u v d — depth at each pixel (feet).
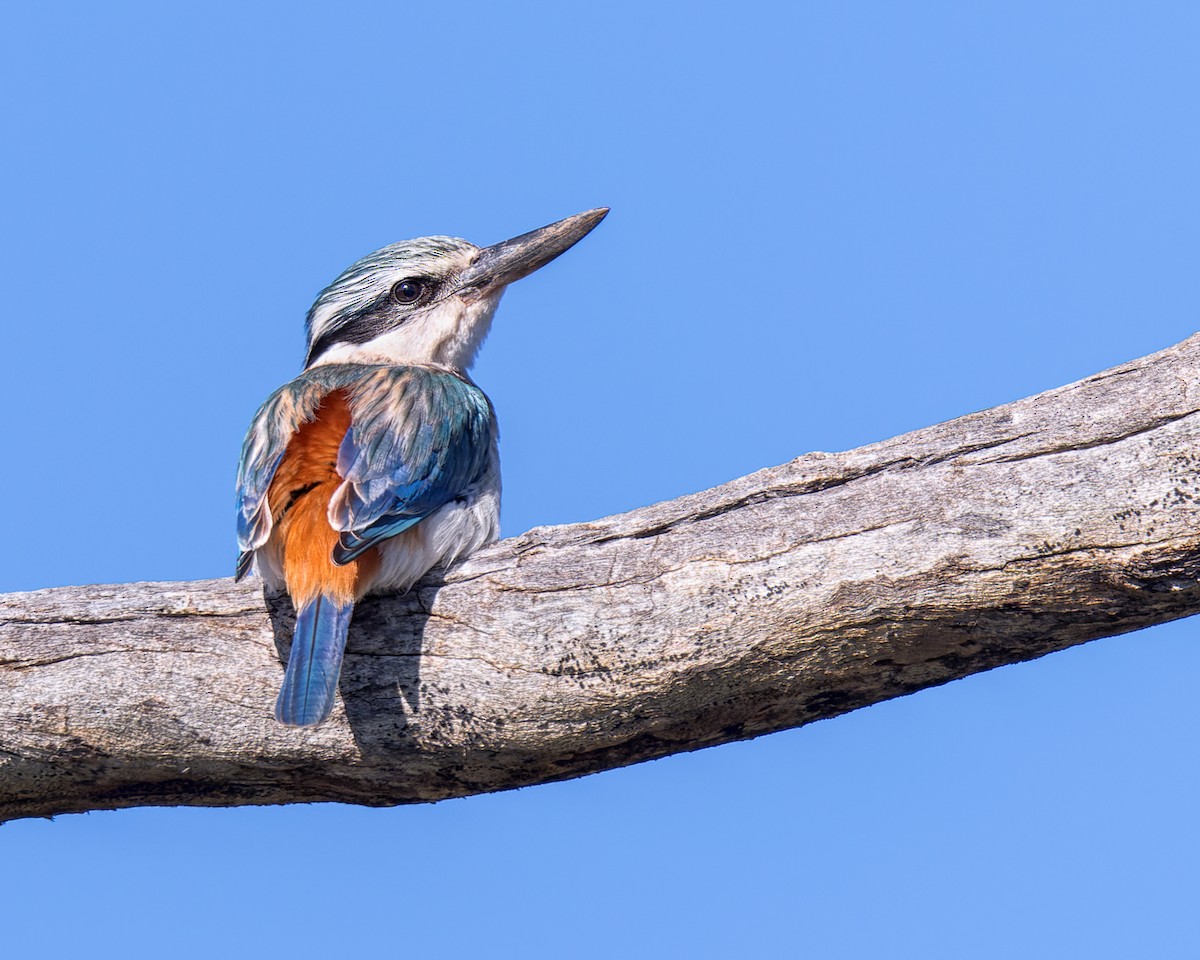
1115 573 28.58
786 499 31.35
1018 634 29.99
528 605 31.53
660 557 31.37
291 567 32.83
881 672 31.04
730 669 30.55
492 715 31.24
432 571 32.94
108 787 33.30
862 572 29.86
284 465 35.01
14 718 31.83
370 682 31.73
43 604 32.91
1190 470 28.37
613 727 31.40
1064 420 29.96
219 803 33.86
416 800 33.83
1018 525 29.14
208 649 32.32
